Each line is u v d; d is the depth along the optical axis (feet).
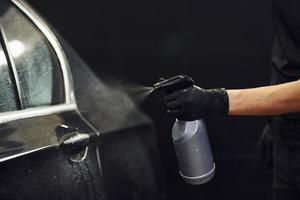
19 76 8.16
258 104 7.89
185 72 22.71
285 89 7.83
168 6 24.04
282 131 9.26
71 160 7.94
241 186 18.66
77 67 9.55
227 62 22.40
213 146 20.20
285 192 9.45
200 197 18.38
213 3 23.40
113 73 23.11
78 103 8.96
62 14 24.62
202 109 7.78
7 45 8.20
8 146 6.94
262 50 22.33
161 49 23.47
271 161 10.24
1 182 6.65
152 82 22.82
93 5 24.61
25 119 7.64
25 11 9.02
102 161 8.86
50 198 7.36
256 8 22.94
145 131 14.65
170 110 7.80
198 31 23.18
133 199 11.78
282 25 9.16
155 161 14.93
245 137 20.15
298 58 8.95
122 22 24.52
